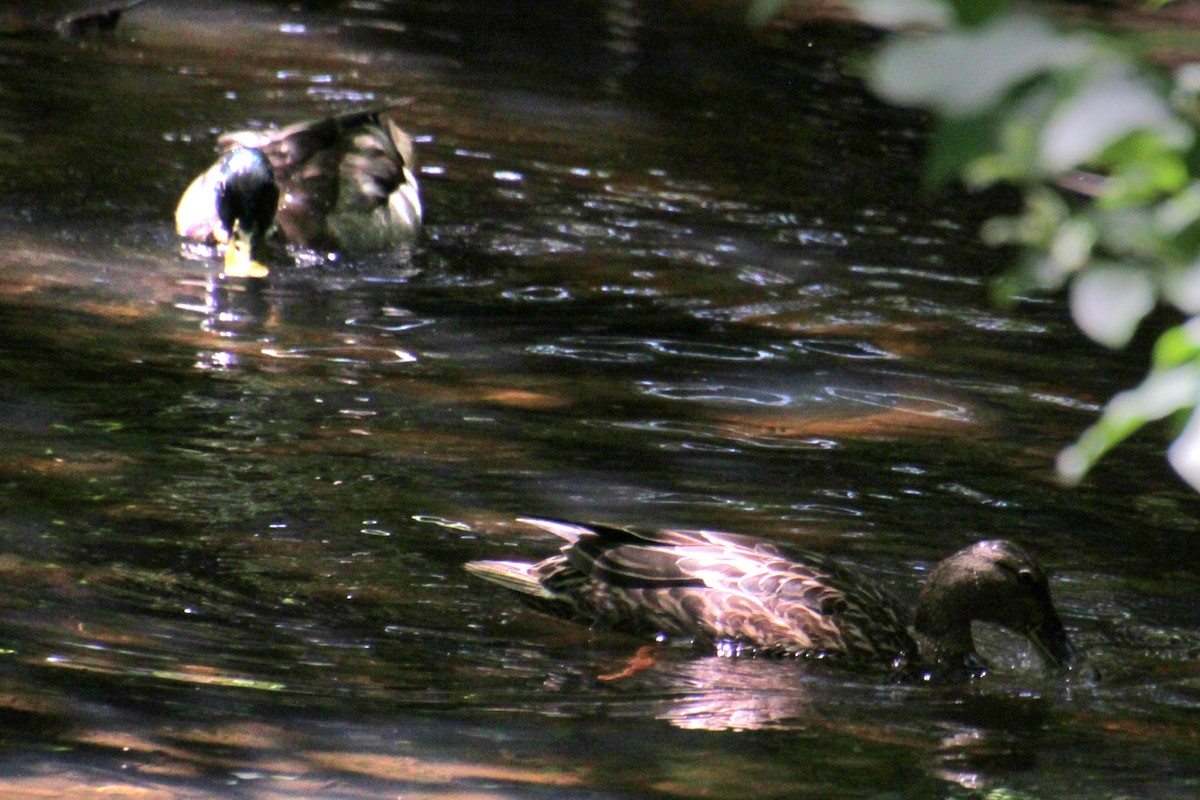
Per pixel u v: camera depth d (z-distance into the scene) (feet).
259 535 37.83
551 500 41.06
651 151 79.10
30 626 32.58
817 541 40.06
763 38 104.27
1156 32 11.01
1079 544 40.47
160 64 88.07
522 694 32.01
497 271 61.98
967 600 36.29
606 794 27.48
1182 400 12.20
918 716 32.81
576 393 49.19
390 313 56.75
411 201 66.59
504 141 79.05
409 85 87.92
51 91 80.64
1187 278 11.55
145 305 55.26
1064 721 32.65
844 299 60.29
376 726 29.66
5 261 58.13
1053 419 49.26
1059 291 62.80
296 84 86.43
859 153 81.87
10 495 38.65
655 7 110.73
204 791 26.50
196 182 64.75
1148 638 36.24
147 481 40.16
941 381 52.19
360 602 35.27
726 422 47.47
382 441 44.19
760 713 32.24
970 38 10.25
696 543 38.04
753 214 70.49
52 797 25.88
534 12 107.14
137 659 31.60
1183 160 11.15
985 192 76.64
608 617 36.37
